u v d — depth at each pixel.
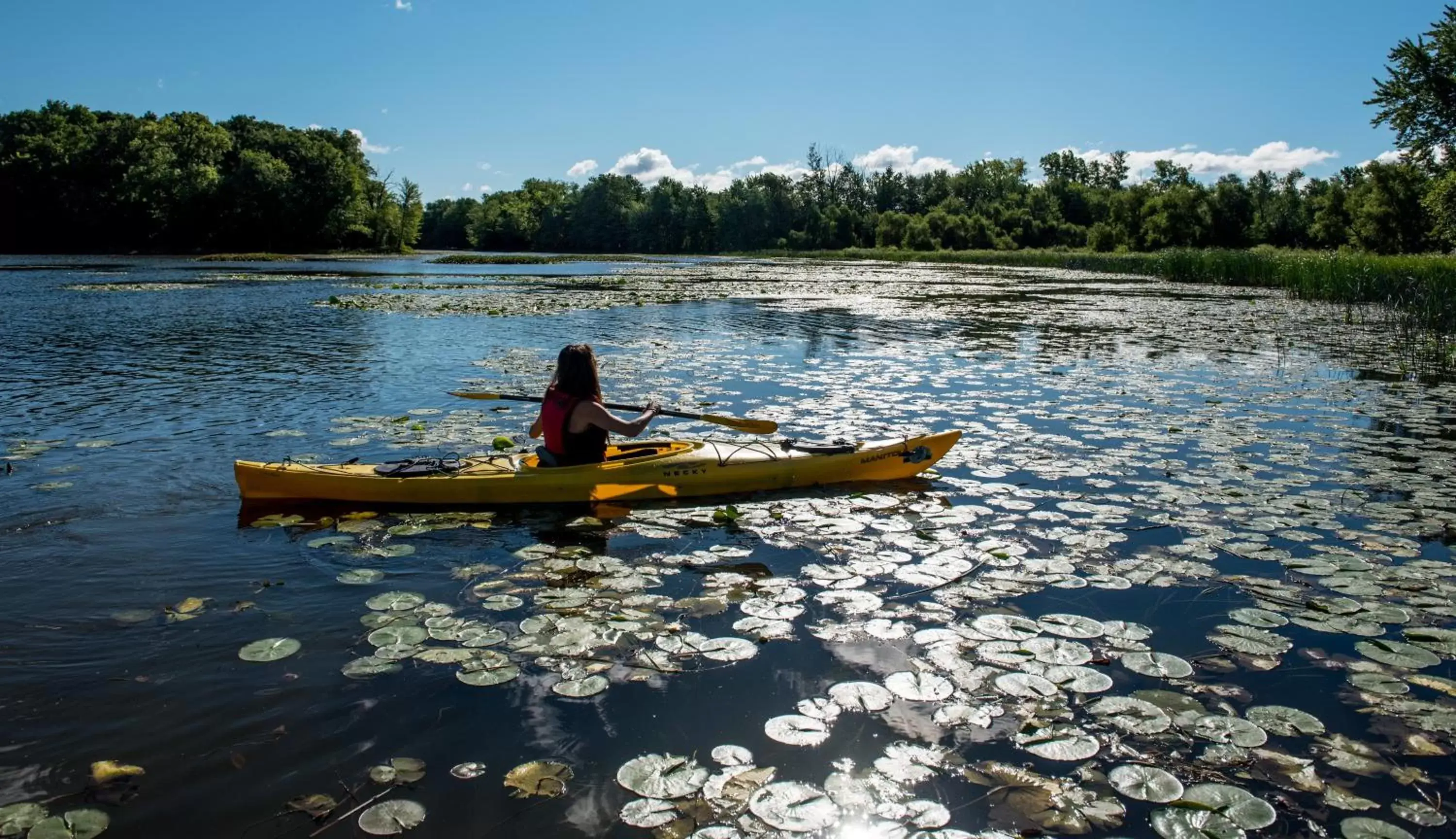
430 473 5.51
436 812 2.56
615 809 2.58
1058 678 3.30
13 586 4.14
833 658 3.48
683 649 3.53
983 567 4.43
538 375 10.00
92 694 3.19
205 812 2.56
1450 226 28.47
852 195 92.44
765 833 2.48
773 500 5.61
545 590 4.09
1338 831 2.50
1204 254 33.31
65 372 9.95
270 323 15.51
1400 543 4.70
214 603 3.97
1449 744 2.90
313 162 63.16
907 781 2.72
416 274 36.00
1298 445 6.92
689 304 21.02
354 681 3.28
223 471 6.02
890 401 8.69
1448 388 9.55
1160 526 5.02
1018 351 12.48
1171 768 2.79
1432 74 25.14
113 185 58.97
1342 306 20.28
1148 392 9.22
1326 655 3.51
